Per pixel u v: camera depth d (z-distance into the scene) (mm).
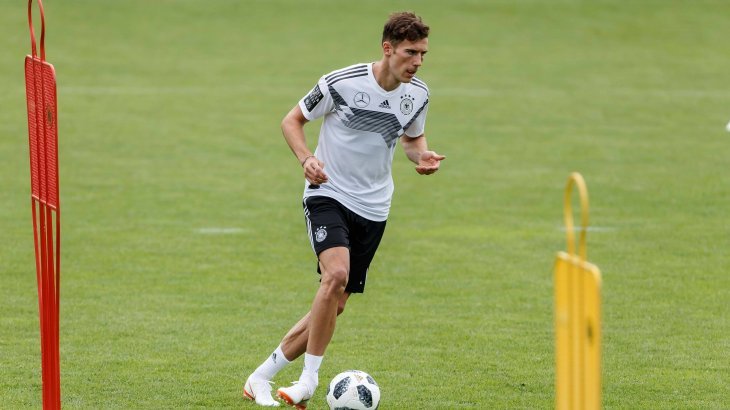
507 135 65438
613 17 108438
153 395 22547
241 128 66375
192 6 108125
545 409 21922
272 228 42469
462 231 42156
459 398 22656
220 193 49406
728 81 84938
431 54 93000
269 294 32344
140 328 28266
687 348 26781
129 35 96750
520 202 48031
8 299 30969
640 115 72062
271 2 110812
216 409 21625
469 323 29141
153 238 40250
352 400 21078
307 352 21219
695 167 56219
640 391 23312
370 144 21750
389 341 27344
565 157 59062
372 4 111312
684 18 108562
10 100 71875
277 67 87188
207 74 84125
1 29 95125
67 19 100250
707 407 22219
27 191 48500
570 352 13023
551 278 34656
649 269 35844
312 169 21062
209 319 29312
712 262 36875
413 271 35562
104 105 72250
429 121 69500
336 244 21109
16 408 21391
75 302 30969
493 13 108875
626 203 47656
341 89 21562
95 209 45344
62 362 25000
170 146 60750
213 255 37688
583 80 84688
